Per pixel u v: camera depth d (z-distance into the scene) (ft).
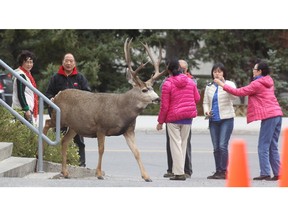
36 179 98.02
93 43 263.49
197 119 225.15
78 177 113.60
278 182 105.81
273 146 112.88
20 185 91.56
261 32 265.54
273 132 112.27
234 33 266.36
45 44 257.75
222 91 115.03
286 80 269.03
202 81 254.88
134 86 103.76
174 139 109.91
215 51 266.57
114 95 104.32
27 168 104.22
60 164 111.65
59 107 106.73
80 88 122.31
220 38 264.31
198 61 282.97
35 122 119.14
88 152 159.12
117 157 151.74
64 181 96.94
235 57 265.95
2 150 105.29
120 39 263.90
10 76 204.95
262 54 270.46
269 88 112.37
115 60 268.62
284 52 264.31
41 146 105.81
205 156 156.66
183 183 100.42
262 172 112.06
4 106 104.99
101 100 104.32
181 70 112.06
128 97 103.30
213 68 116.57
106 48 260.01
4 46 262.26
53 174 105.70
